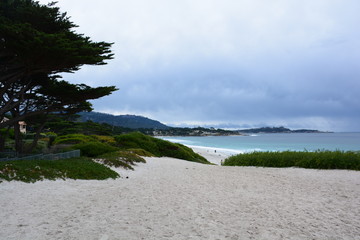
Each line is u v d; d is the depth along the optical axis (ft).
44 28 49.16
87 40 52.75
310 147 243.60
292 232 17.07
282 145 282.36
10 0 46.52
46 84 63.98
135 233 16.24
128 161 57.26
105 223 17.99
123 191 30.12
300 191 30.73
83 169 39.81
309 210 22.41
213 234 16.43
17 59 43.80
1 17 40.45
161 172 50.21
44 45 39.47
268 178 40.55
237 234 16.52
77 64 47.39
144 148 106.93
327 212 21.80
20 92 53.88
